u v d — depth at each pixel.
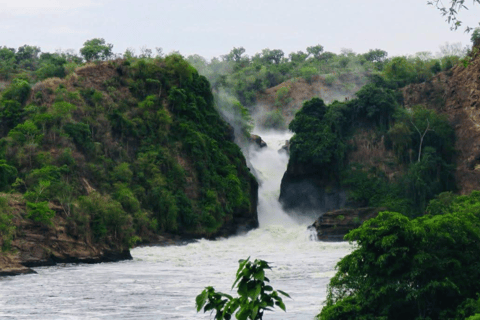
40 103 199.00
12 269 117.44
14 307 82.38
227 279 111.31
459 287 50.22
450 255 51.34
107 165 191.88
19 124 182.50
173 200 194.25
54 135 183.50
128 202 181.12
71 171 175.25
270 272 119.19
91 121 197.12
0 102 198.50
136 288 99.69
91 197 155.25
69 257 138.38
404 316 50.16
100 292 95.50
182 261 146.62
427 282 50.03
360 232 51.09
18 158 174.38
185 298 90.12
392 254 49.03
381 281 49.75
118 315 77.62
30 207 136.25
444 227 51.97
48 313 78.69
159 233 189.62
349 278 52.53
